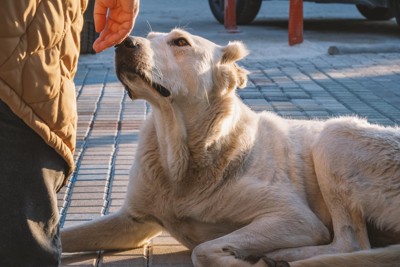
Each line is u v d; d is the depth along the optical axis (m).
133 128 6.85
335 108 7.58
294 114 7.30
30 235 2.81
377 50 11.27
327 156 4.04
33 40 2.68
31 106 2.72
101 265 3.87
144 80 3.80
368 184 3.96
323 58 10.88
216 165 3.89
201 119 3.90
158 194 3.96
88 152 6.04
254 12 14.81
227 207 3.89
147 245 4.23
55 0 2.74
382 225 3.98
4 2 2.58
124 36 3.08
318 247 3.77
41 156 2.82
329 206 4.03
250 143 4.01
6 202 2.77
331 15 16.91
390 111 7.45
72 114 2.91
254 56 11.05
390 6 13.02
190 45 3.96
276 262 3.42
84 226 4.04
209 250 3.59
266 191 3.88
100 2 3.08
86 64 10.34
